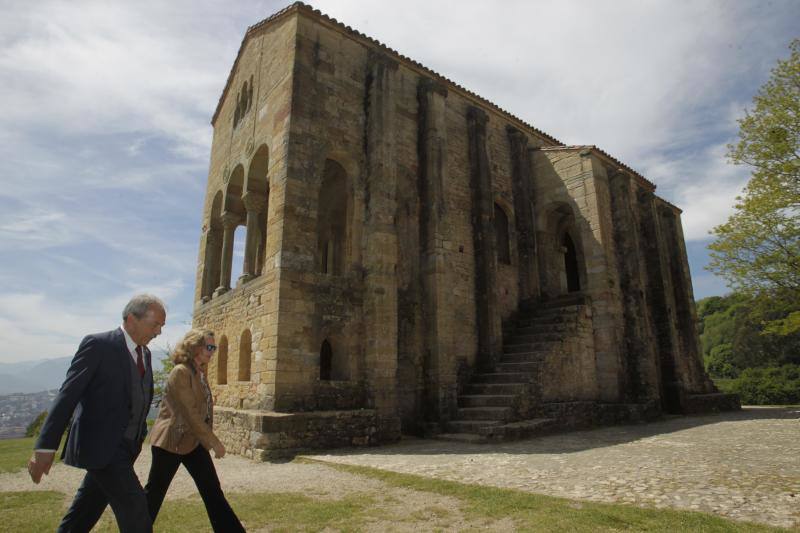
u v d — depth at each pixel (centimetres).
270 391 1105
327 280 1248
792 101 1564
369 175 1390
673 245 2398
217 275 1884
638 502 544
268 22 1520
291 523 499
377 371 1233
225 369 1512
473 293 1647
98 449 326
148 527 332
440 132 1595
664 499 554
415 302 1459
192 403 408
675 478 665
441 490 624
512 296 1816
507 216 1891
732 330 4441
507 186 1919
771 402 2830
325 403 1169
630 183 2011
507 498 567
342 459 921
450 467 801
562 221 2086
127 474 336
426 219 1515
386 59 1491
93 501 359
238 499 609
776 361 3844
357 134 1416
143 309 377
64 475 862
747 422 1504
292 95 1291
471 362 1566
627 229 1808
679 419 1680
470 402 1383
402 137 1563
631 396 1655
